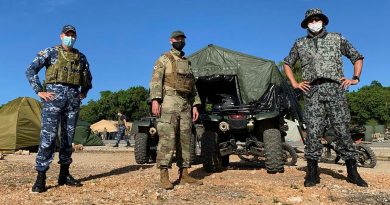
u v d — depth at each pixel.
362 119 77.94
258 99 7.79
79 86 5.56
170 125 5.12
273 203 4.12
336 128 5.33
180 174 5.45
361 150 8.70
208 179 5.98
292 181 5.74
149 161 9.66
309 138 5.32
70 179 5.50
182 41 5.37
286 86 8.44
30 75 5.18
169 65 5.27
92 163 9.09
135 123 9.48
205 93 8.77
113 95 77.88
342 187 5.08
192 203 4.12
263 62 7.93
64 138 5.47
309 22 5.43
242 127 7.13
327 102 5.32
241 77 7.92
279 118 7.62
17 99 15.11
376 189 4.95
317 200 4.27
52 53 5.35
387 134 40.03
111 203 4.17
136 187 5.20
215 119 7.22
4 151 13.90
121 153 13.90
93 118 77.38
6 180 6.07
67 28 5.37
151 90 5.17
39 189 4.99
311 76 5.34
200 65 8.20
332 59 5.32
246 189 4.97
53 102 5.25
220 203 4.11
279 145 6.83
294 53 5.58
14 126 14.18
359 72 5.34
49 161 5.11
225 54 8.10
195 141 8.39
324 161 9.48
